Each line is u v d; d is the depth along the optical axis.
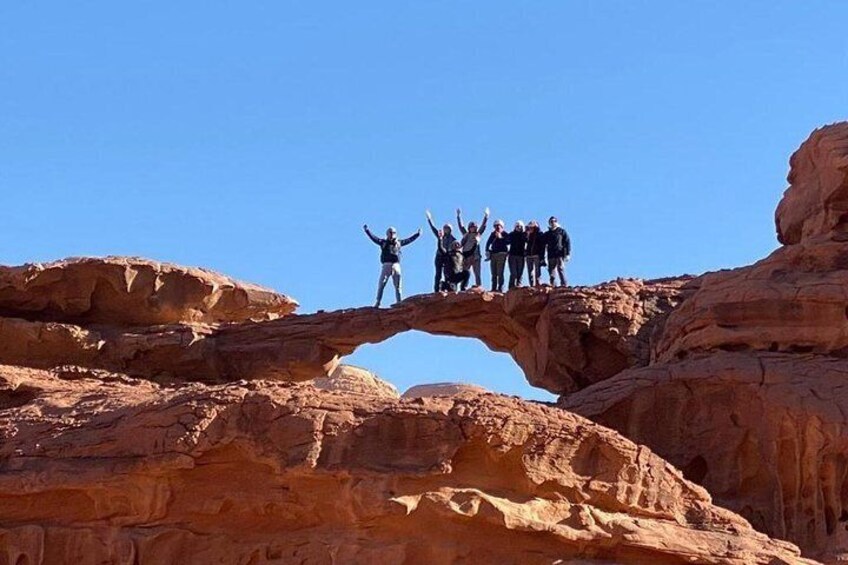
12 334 33.91
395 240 36.69
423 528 21.48
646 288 33.22
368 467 21.58
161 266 34.94
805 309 27.27
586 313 32.41
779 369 26.22
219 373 35.00
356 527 21.77
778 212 31.33
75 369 32.59
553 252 36.00
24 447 23.92
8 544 23.39
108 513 23.09
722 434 26.30
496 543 21.48
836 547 24.30
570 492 21.81
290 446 21.97
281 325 35.12
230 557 22.39
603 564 21.31
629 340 31.95
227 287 35.88
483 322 35.09
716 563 21.33
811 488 24.95
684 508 22.27
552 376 33.19
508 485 21.80
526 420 21.75
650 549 21.33
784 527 25.00
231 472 22.62
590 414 27.17
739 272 29.20
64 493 23.42
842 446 24.69
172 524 22.75
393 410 21.88
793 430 25.27
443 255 36.59
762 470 25.75
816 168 29.66
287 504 22.23
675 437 26.73
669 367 27.33
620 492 21.88
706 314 28.17
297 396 22.45
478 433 21.48
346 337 34.91
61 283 34.41
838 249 27.92
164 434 22.62
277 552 22.22
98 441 23.31
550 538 21.44
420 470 21.41
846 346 26.92
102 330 34.81
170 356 34.66
